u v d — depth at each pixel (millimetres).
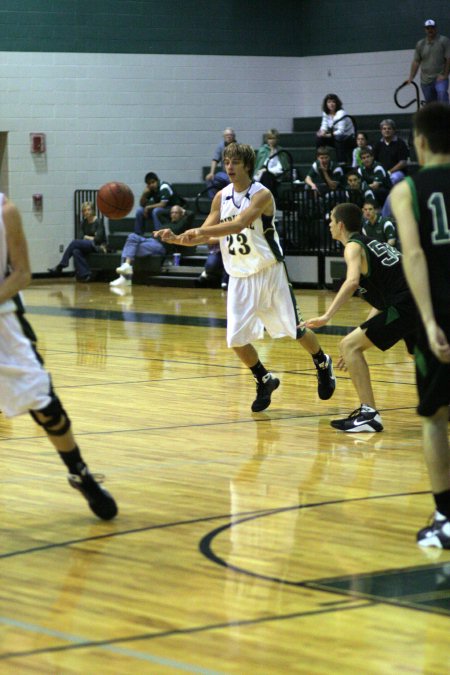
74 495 6047
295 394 9320
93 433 7750
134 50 22688
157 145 23094
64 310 16312
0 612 4223
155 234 7922
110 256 21625
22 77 21781
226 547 5070
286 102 23953
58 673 3627
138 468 6688
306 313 15320
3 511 5719
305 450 7199
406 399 9055
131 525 5445
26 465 6785
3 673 3627
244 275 8242
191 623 4098
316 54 23656
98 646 3869
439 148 4867
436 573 4684
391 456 7023
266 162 20844
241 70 23562
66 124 22250
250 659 3752
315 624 4086
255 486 6238
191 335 13305
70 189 22422
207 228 7875
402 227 4762
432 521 5254
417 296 4707
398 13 22250
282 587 4512
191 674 3621
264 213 8156
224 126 23578
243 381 9984
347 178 19422
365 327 7711
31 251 22172
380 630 4031
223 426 8008
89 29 22281
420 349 4836
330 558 4902
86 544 5129
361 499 5945
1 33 21547
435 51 20109
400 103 22500
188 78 23172
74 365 10977
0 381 5035
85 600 4355
